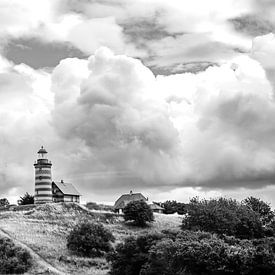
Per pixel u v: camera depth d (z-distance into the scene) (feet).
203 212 483.51
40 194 626.64
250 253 352.69
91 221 574.15
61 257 454.81
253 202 570.87
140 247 404.16
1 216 570.87
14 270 419.13
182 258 356.18
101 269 436.76
